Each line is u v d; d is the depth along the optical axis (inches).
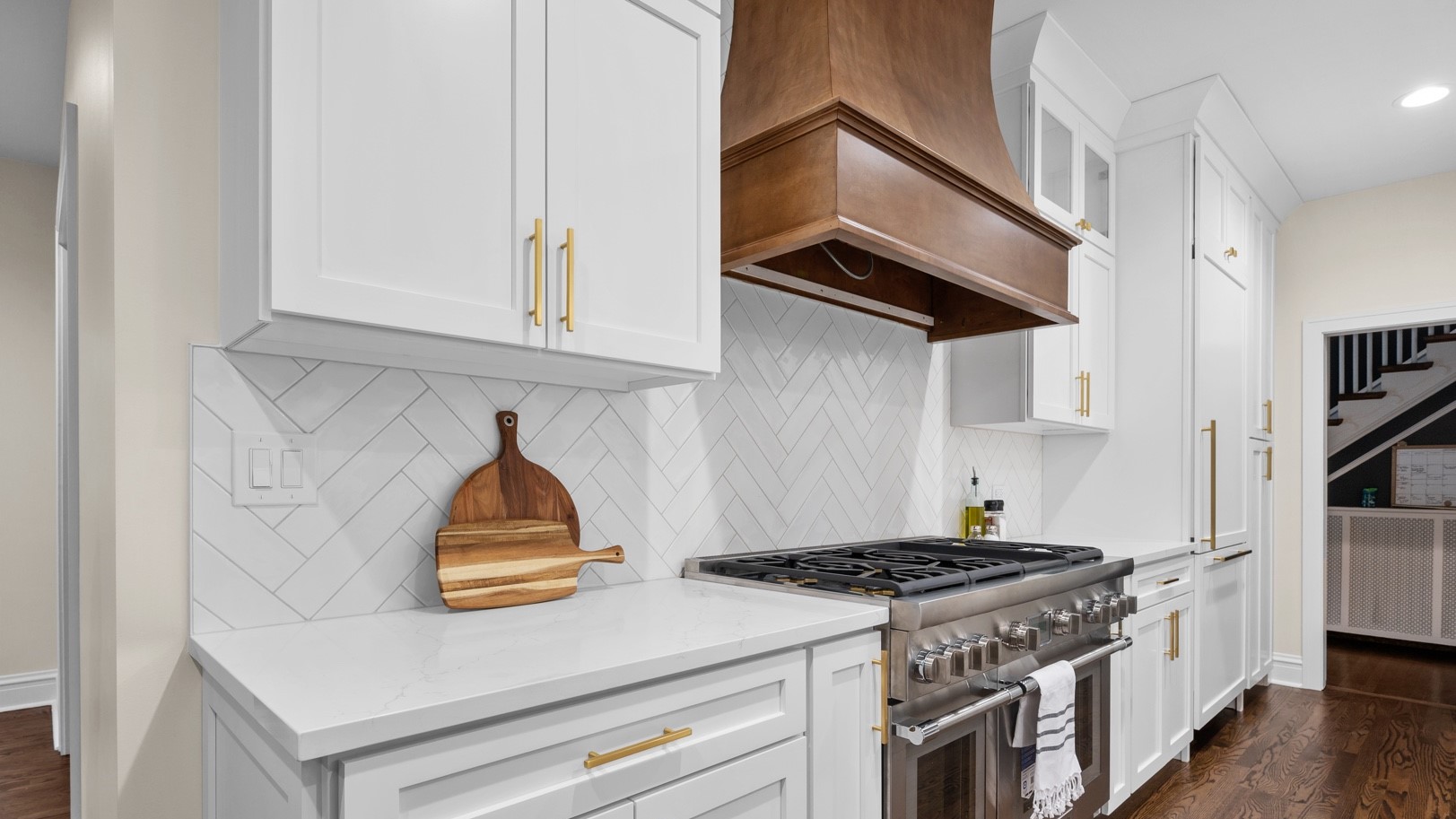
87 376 65.4
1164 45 106.3
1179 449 120.1
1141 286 125.4
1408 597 205.8
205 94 49.6
